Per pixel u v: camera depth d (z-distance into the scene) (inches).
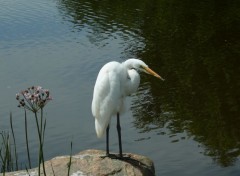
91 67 718.5
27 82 659.4
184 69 708.7
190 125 530.6
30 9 1062.4
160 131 518.0
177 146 484.1
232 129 519.5
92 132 516.1
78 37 869.2
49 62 740.7
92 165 329.7
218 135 503.8
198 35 873.5
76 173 319.9
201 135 504.4
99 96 337.7
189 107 576.1
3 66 724.7
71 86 645.9
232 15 991.0
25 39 855.1
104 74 338.3
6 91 627.2
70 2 1133.1
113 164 331.9
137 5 1095.6
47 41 846.5
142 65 352.5
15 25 941.2
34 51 794.2
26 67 719.1
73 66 721.6
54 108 574.9
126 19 986.1
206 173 429.7
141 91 632.4
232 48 800.9
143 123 539.2
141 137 506.3
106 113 338.3
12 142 485.7
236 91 623.5
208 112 560.1
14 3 1115.3
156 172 434.0
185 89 633.6
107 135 345.4
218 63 731.4
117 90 337.4
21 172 324.2
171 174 429.7
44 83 655.1
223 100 600.1
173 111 568.1
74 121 541.3
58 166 328.2
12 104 584.4
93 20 980.6
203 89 632.4
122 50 799.1
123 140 500.4
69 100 597.9
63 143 490.9
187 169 437.7
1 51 793.6
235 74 685.3
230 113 557.6
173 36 870.4
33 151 469.1
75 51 793.6
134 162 337.7
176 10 1045.8
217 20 959.6
